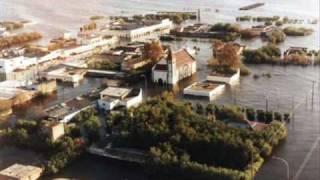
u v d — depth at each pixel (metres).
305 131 155.75
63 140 146.00
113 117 159.75
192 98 191.88
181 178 129.12
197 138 137.75
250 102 184.88
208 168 126.94
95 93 193.00
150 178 130.38
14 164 137.88
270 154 141.00
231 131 143.12
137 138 144.00
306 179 127.56
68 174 133.25
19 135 150.88
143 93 198.75
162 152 134.25
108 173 133.50
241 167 131.50
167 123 149.12
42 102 191.38
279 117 164.00
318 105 178.88
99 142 148.12
